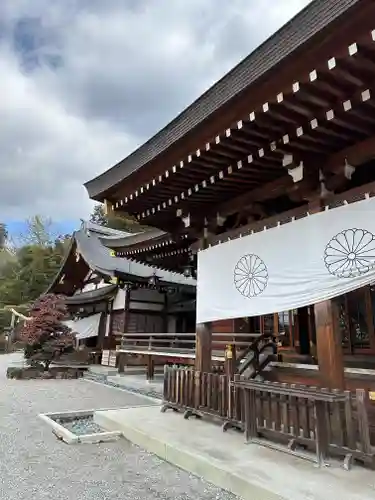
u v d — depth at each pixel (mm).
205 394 4516
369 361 4609
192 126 3311
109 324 14281
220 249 4812
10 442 4105
